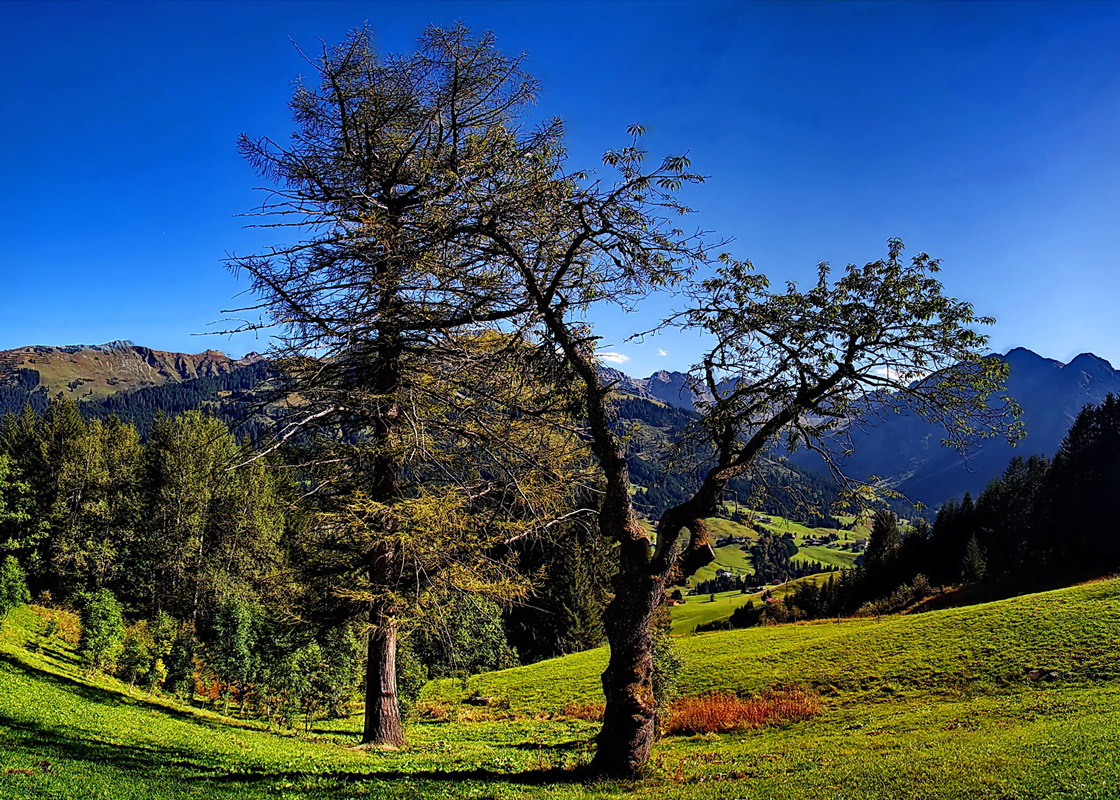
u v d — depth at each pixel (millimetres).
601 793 10547
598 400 12461
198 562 54906
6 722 14000
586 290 12258
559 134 12492
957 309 11438
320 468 16266
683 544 12672
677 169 10867
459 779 11852
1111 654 26609
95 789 9336
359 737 22281
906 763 12703
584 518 16000
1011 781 10227
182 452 57656
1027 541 73062
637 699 11828
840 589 91062
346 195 15141
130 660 28484
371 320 13820
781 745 18891
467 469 16766
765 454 13586
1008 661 28391
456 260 13273
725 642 47094
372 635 16781
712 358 13297
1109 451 69812
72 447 61031
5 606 30438
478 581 15000
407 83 15359
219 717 24297
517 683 41625
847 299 12188
